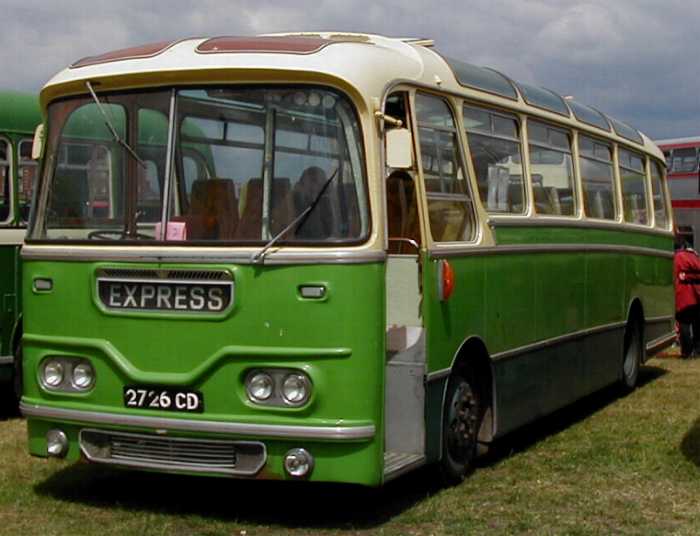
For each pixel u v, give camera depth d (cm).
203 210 725
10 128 1130
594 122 1218
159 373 720
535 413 992
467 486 840
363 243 694
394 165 710
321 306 689
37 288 768
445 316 803
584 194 1164
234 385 704
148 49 768
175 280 717
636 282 1341
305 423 691
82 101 779
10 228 1123
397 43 834
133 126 753
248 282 700
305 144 712
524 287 962
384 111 725
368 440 693
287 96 719
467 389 859
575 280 1106
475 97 886
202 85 736
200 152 733
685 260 1705
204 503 793
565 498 804
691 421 1122
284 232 700
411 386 770
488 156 913
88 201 764
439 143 823
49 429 768
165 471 727
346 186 703
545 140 1055
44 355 763
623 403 1257
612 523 739
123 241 738
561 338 1059
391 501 799
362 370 690
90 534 709
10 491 818
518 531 719
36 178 795
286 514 763
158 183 738
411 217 799
